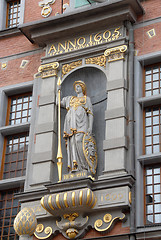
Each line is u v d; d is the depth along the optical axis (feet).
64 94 76.79
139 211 66.39
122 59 74.02
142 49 74.43
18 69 81.87
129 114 71.05
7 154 78.74
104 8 75.61
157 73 74.02
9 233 74.08
